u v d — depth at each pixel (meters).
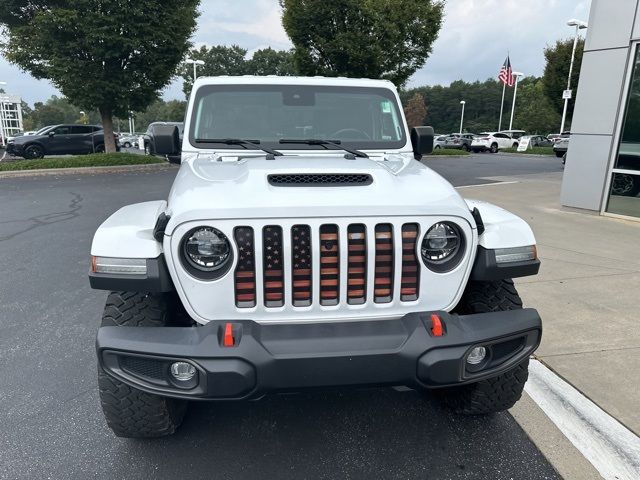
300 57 19.84
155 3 17.59
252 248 2.30
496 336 2.37
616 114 8.83
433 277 2.45
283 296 2.36
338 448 2.89
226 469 2.71
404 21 19.23
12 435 2.98
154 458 2.79
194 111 3.72
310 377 2.23
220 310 2.34
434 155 27.23
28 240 7.65
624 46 8.55
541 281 5.53
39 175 16.58
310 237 2.32
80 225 8.72
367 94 3.89
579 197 9.66
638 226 8.43
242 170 2.81
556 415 3.13
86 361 3.91
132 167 18.77
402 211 2.38
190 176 2.81
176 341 2.23
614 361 3.74
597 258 6.45
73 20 16.66
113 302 2.57
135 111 19.45
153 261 2.36
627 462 2.72
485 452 2.84
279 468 2.72
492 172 18.52
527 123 69.12
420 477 2.65
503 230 2.66
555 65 35.78
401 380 2.31
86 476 2.64
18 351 4.06
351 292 2.42
